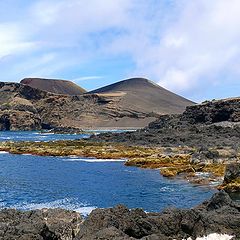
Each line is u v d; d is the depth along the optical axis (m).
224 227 25.28
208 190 54.56
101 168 82.25
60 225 24.38
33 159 101.94
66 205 45.81
